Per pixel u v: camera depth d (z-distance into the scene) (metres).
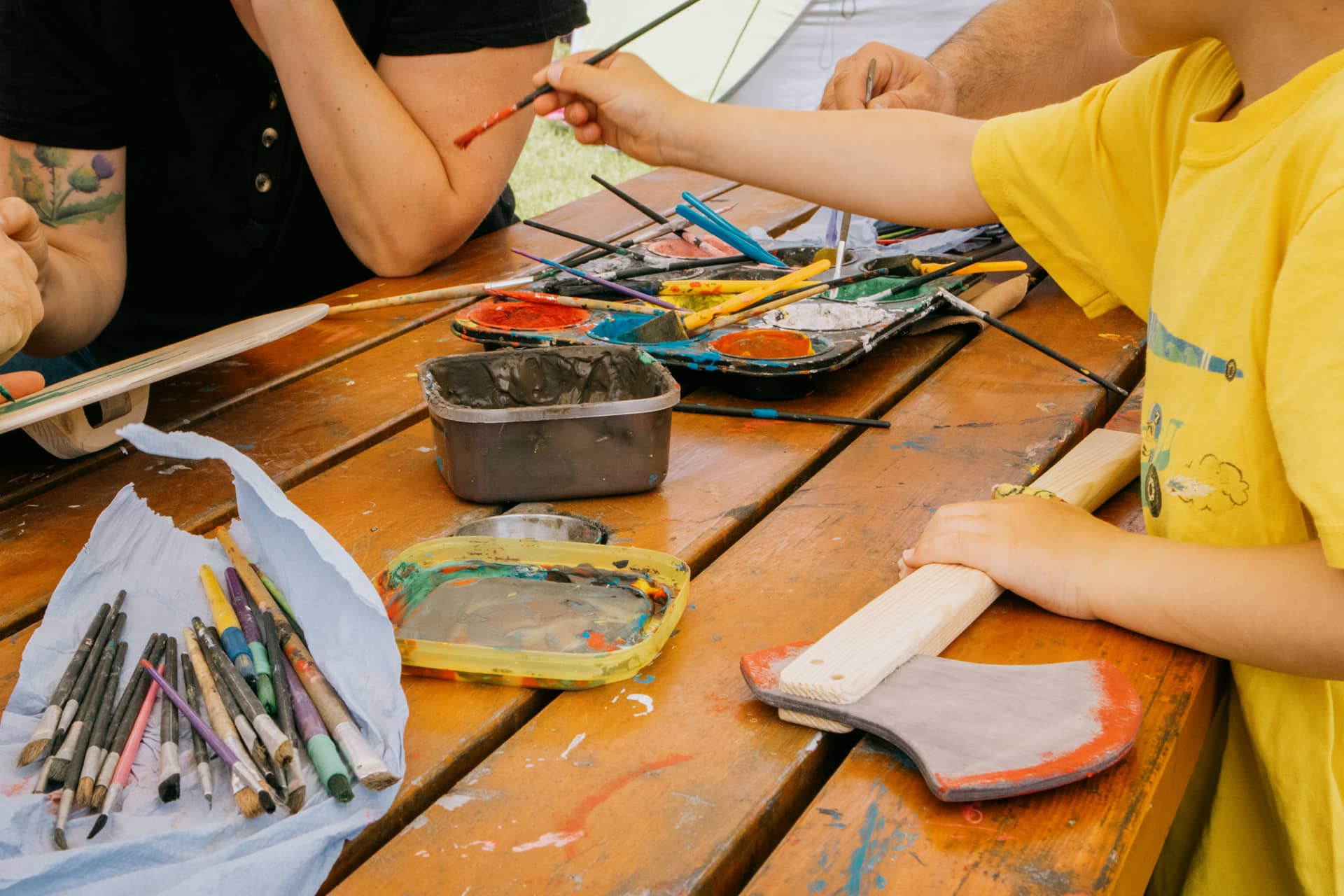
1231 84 0.90
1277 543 0.80
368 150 1.61
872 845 0.57
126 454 1.10
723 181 2.18
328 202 1.68
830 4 4.20
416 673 0.73
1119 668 0.73
